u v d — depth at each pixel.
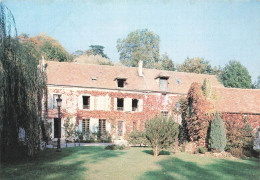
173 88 29.19
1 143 10.33
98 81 26.78
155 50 46.59
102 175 8.70
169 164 10.94
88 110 25.78
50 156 12.82
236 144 14.96
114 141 25.58
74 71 26.91
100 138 25.47
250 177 8.98
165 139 13.25
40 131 11.40
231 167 10.77
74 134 24.30
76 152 14.59
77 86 25.30
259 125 18.89
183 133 17.38
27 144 10.88
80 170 9.39
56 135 24.88
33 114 10.90
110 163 10.94
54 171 9.16
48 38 40.06
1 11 10.04
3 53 9.92
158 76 28.64
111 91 26.70
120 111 26.95
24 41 11.70
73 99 25.30
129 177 8.52
